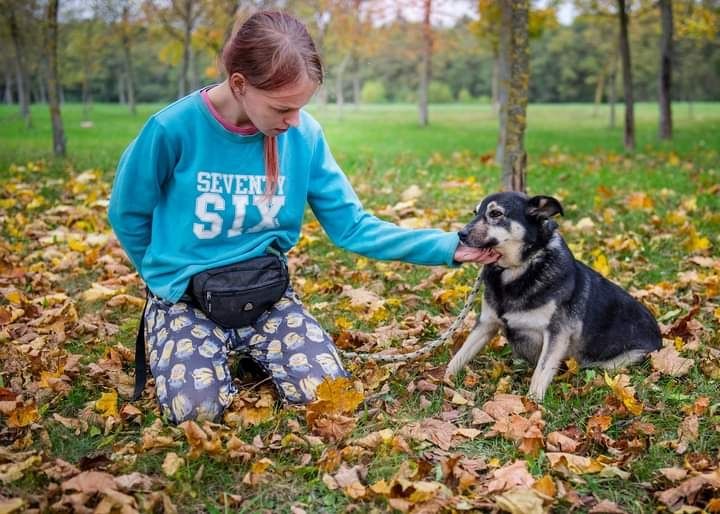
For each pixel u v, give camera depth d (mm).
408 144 19344
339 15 25078
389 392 3982
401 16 22047
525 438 3348
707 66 53938
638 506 2967
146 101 70438
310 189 3953
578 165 13273
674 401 3850
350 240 4027
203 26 19375
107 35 31547
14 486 3006
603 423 3545
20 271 5832
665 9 19094
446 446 3410
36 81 56688
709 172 11344
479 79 82688
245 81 3211
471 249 3906
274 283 3623
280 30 3189
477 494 3006
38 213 8070
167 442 3309
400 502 2887
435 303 5344
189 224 3590
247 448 3262
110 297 5441
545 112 46875
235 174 3578
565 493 2984
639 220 7703
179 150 3516
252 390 3941
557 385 4105
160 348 3604
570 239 7047
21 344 4523
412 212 8070
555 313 4023
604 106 58875
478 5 16109
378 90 76312
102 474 2990
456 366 4188
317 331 3834
